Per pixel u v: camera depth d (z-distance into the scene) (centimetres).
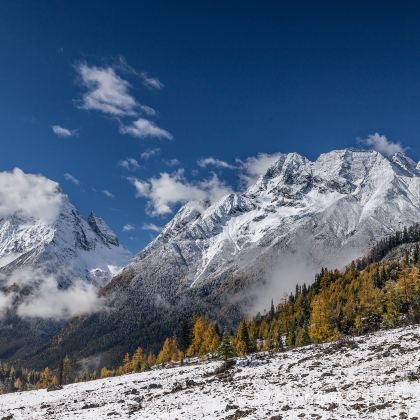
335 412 2644
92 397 6412
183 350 15562
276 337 12575
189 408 3791
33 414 5419
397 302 10731
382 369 3894
